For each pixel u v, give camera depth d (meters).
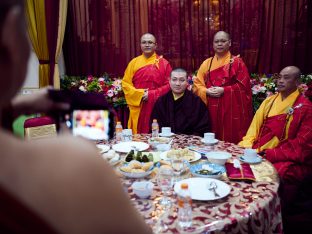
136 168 1.65
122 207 0.40
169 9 4.59
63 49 4.75
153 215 1.21
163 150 2.08
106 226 0.38
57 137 0.42
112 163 1.77
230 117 3.53
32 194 0.35
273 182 1.53
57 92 0.73
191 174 1.65
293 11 4.30
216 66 3.62
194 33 4.61
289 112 2.59
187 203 1.16
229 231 1.14
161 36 4.67
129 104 3.87
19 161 0.36
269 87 4.03
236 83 3.55
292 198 2.11
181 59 4.68
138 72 3.88
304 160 2.41
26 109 0.68
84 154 0.39
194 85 3.76
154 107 3.04
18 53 0.38
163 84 3.86
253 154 1.86
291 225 2.02
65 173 0.37
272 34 4.40
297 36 4.34
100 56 4.80
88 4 4.66
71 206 0.36
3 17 0.36
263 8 4.38
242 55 4.54
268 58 4.46
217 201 1.32
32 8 3.95
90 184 0.38
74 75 4.82
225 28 4.52
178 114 2.95
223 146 2.20
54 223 0.36
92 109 0.77
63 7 4.22
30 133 1.89
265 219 1.28
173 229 1.10
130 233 0.41
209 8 4.52
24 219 0.34
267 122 2.73
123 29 4.71
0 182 0.34
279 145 2.56
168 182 1.43
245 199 1.33
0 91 0.38
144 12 4.64
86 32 4.72
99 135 0.78
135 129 3.87
